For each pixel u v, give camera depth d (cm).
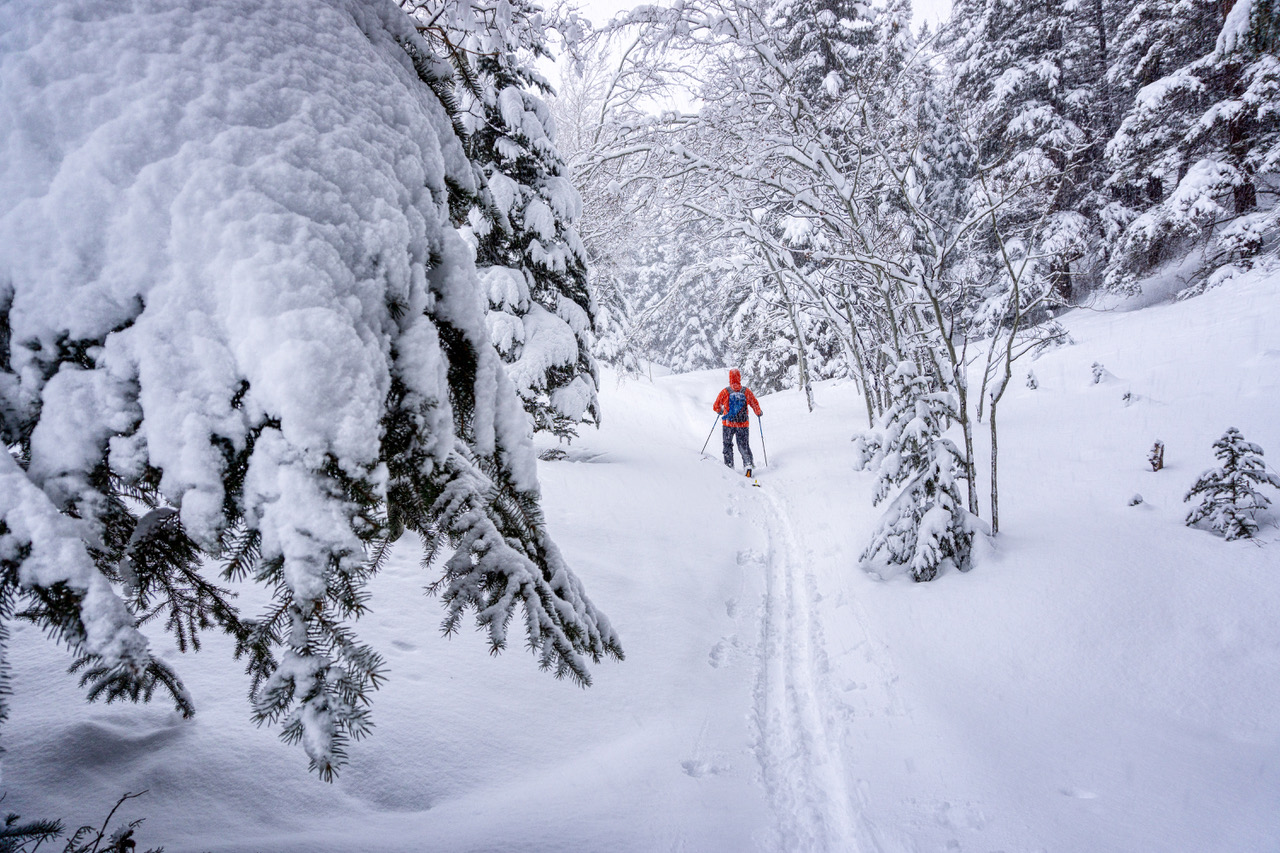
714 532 671
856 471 884
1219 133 1511
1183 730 288
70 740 219
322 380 123
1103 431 736
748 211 870
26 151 119
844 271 863
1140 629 364
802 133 798
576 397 832
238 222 124
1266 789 238
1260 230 1376
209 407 122
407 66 197
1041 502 571
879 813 261
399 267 152
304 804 218
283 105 140
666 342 3453
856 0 1384
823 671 393
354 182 145
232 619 175
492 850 204
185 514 119
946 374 565
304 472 124
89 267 120
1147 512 498
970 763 284
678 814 248
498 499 186
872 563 540
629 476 840
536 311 831
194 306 122
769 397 1800
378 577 392
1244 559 403
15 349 119
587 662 355
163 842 184
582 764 275
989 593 436
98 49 126
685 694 351
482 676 317
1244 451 438
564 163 858
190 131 127
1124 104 1802
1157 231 1466
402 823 218
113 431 121
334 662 128
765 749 315
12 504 106
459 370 191
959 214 1140
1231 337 1003
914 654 392
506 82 795
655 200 988
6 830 153
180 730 236
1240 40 966
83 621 106
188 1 141
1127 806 243
